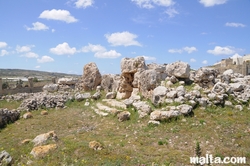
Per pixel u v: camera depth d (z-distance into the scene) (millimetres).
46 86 23484
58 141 9414
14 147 9312
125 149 8734
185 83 15844
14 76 86562
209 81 15422
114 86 19672
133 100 15164
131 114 13547
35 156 7969
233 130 10508
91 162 7449
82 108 17156
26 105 17297
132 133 11070
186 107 12094
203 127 10867
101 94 19750
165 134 10516
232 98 13664
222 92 13633
